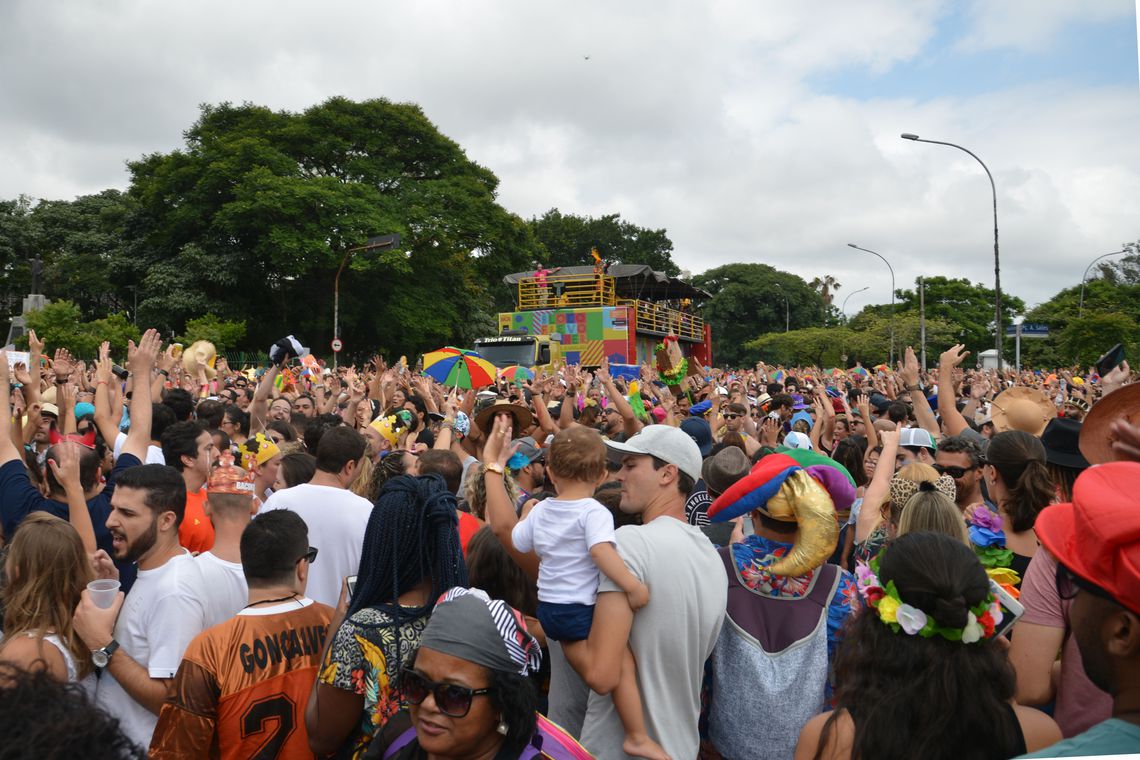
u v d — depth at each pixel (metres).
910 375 7.37
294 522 3.13
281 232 40.41
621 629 2.76
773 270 97.50
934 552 2.05
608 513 2.95
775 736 2.89
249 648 2.89
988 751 1.96
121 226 47.09
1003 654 2.08
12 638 2.95
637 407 9.75
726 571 3.09
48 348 28.47
